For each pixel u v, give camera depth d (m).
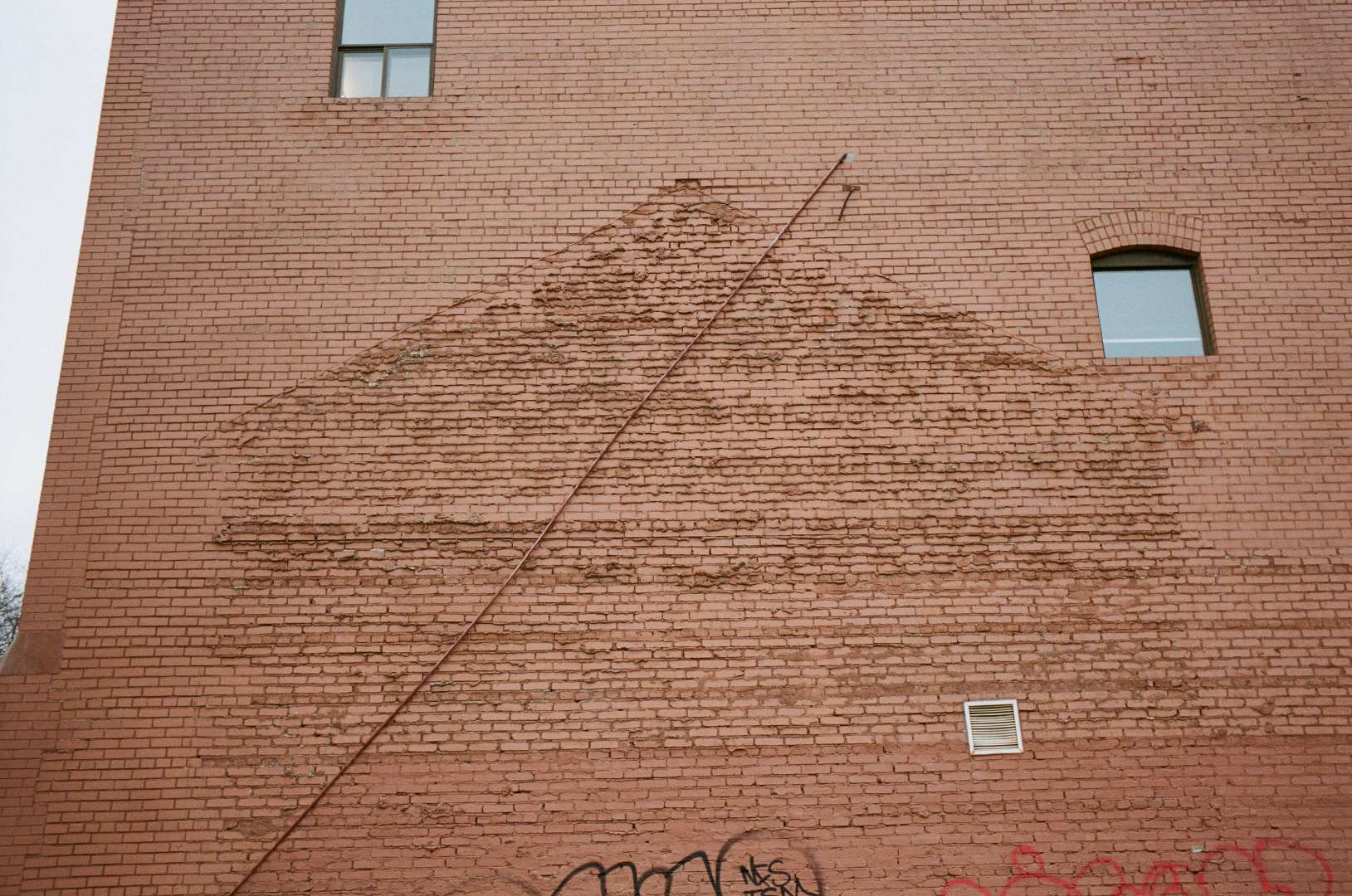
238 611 7.91
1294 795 7.54
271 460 8.29
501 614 7.93
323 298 8.70
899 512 8.19
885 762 7.61
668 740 7.65
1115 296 8.92
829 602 7.96
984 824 7.46
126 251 8.77
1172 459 8.30
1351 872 7.38
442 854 7.38
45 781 7.50
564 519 8.16
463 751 7.61
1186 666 7.81
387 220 8.91
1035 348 8.60
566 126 9.17
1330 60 9.38
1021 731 7.67
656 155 9.11
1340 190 9.02
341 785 7.52
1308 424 8.38
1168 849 7.41
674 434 8.38
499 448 8.34
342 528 8.12
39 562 7.98
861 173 9.07
